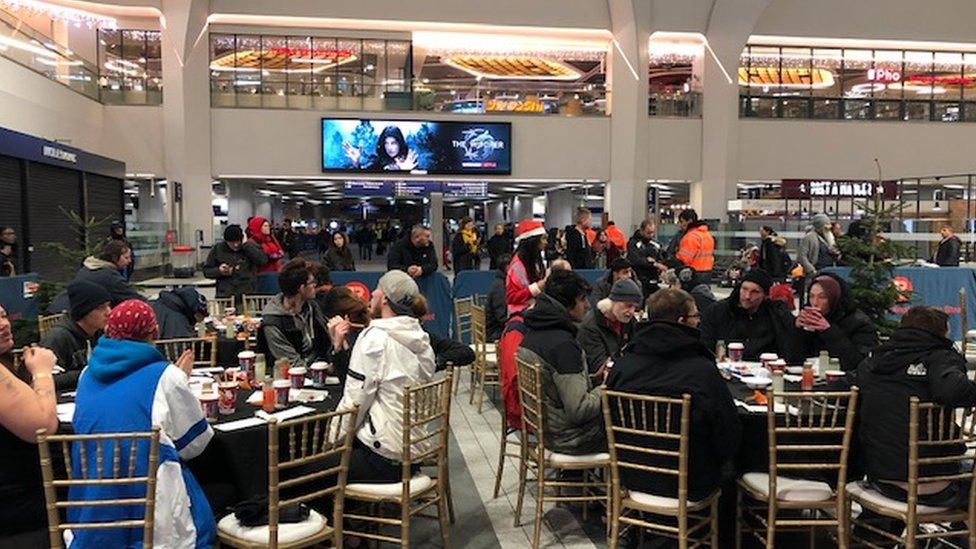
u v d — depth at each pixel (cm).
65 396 385
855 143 2134
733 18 2005
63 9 1788
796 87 2188
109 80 1839
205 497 307
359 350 366
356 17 1959
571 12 2012
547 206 2623
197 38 1861
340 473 325
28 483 298
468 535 418
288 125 1931
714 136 2066
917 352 333
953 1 2155
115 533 276
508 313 696
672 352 351
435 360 435
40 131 1410
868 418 342
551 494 476
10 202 1095
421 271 944
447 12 1986
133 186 1988
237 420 348
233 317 668
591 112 2047
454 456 556
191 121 1859
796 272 1010
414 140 1966
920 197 1752
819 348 508
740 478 376
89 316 403
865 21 2131
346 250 1079
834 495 353
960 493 337
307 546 321
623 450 361
